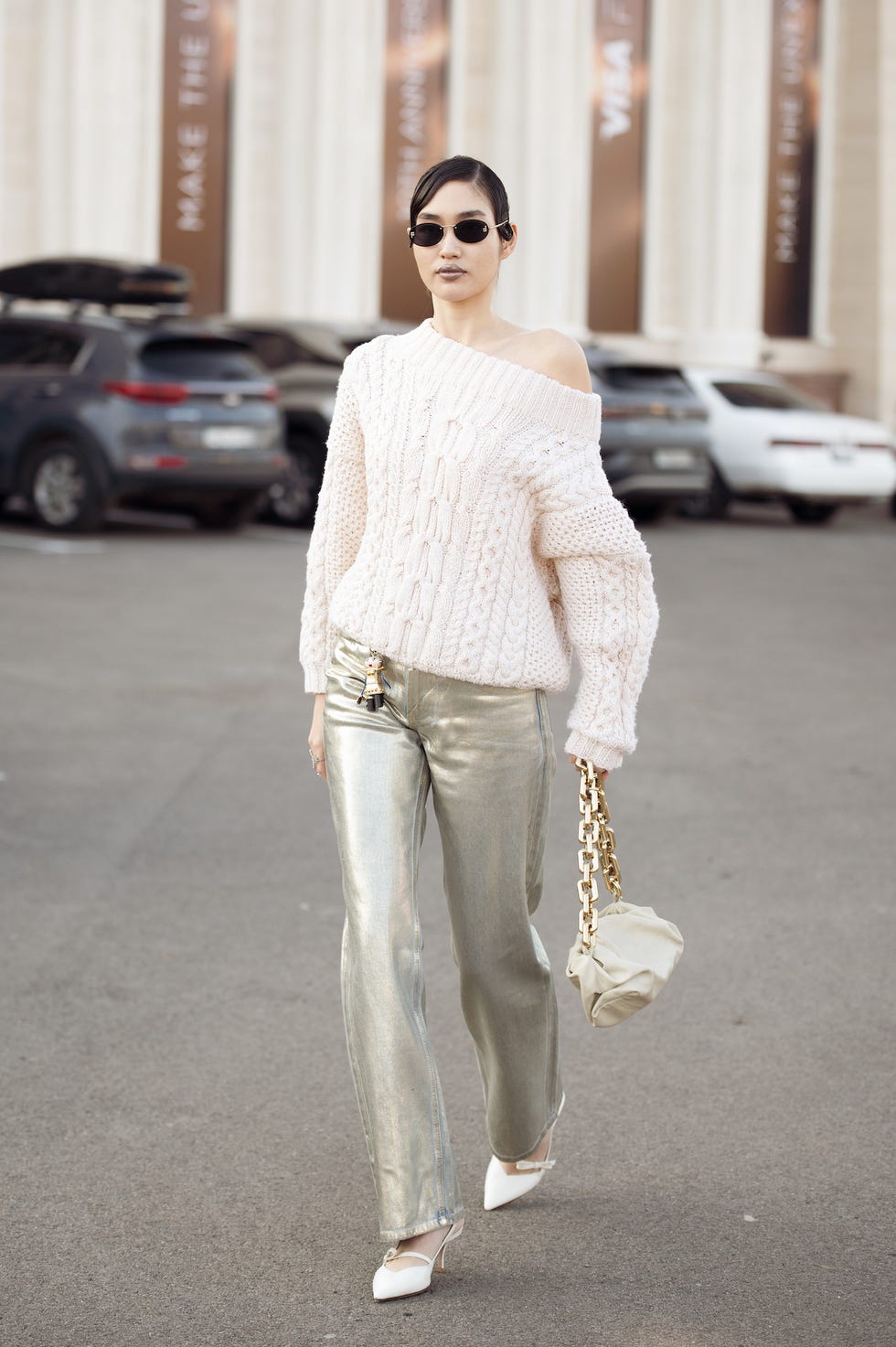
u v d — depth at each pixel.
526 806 3.28
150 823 6.61
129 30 22.08
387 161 24.78
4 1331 3.02
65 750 7.73
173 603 11.92
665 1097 4.20
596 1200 3.63
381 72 24.42
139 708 8.65
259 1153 3.83
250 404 15.77
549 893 5.90
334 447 3.34
